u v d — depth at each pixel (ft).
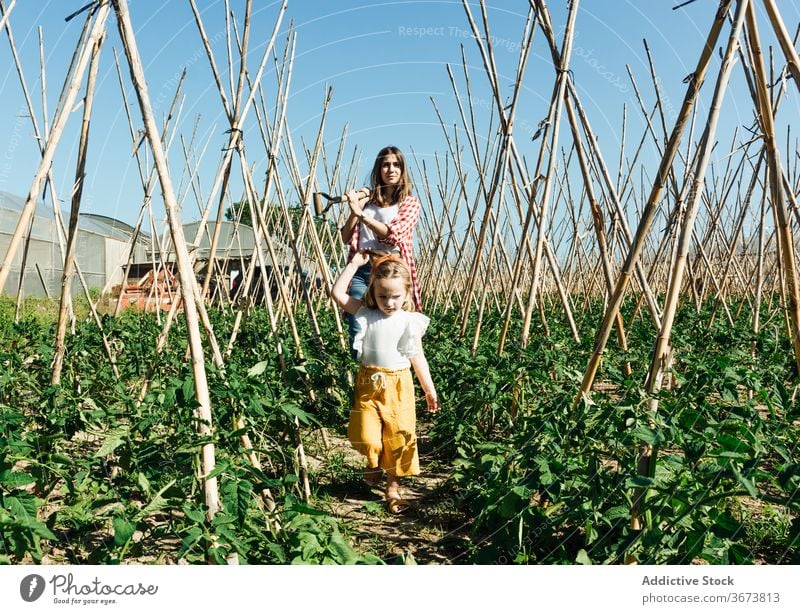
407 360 12.17
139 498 10.86
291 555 7.13
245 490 7.32
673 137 8.46
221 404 10.41
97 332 17.26
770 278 34.96
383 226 13.37
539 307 20.89
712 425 8.43
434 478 13.39
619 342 16.22
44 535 6.63
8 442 7.92
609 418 8.82
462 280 34.37
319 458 14.21
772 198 8.27
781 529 10.17
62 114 9.30
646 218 8.68
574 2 12.63
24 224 9.03
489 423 14.79
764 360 17.93
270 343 17.57
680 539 7.57
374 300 12.17
